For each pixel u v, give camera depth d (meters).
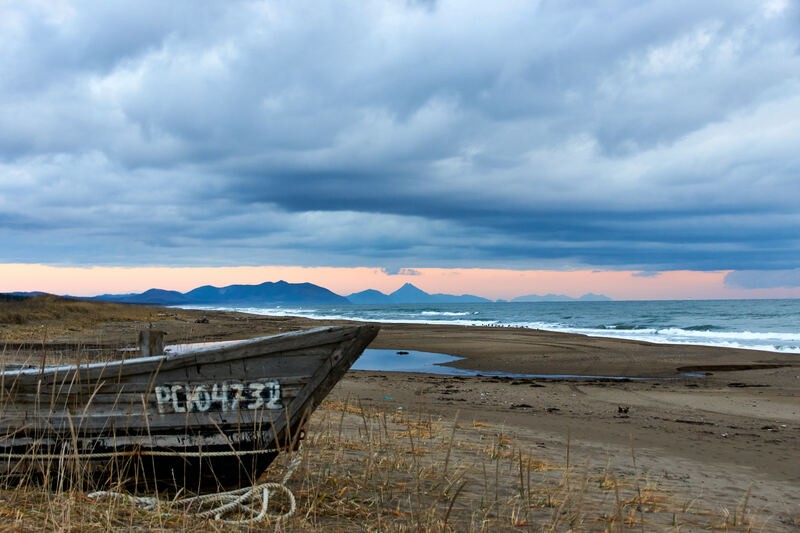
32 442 4.80
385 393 14.63
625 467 7.99
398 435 8.66
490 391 15.62
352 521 4.77
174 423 4.79
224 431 4.83
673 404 14.08
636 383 17.84
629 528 5.18
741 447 9.66
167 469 4.90
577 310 110.31
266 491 4.72
